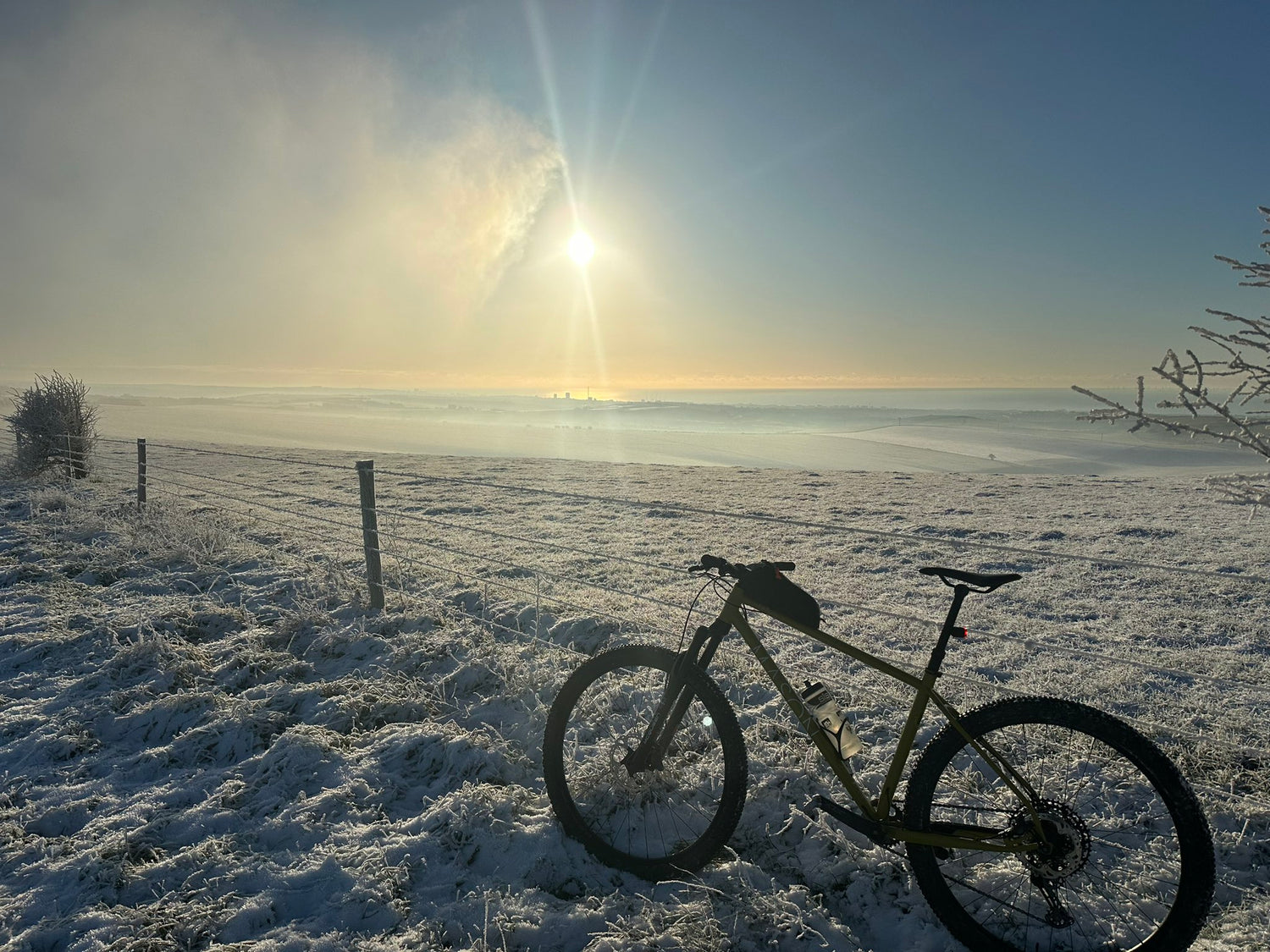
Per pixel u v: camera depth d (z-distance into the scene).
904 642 5.68
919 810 2.46
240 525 9.57
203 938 2.47
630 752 3.01
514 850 2.90
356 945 2.42
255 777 3.52
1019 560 8.66
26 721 4.10
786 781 3.35
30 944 2.45
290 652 5.14
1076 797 3.11
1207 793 3.30
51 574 6.95
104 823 3.15
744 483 18.38
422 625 5.57
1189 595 7.08
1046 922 2.37
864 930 2.56
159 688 4.47
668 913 2.54
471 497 14.55
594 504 13.95
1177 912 2.17
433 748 3.69
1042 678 4.89
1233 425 2.23
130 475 15.45
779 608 2.72
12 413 13.52
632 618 6.00
